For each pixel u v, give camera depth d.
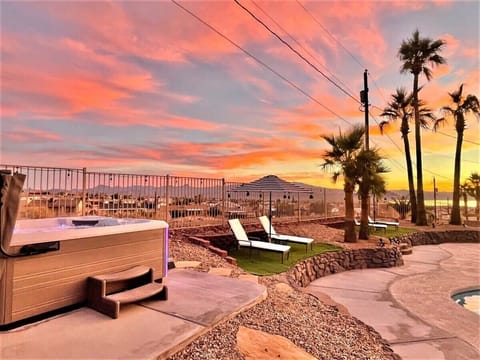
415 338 4.20
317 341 3.33
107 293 3.60
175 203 7.95
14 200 2.67
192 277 4.84
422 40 15.05
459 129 16.28
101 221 5.24
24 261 2.94
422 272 8.38
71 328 2.89
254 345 2.92
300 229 11.34
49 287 3.13
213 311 3.39
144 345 2.57
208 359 2.56
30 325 2.93
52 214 5.99
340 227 13.55
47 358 2.33
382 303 5.72
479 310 5.61
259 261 6.90
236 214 9.48
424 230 13.93
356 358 3.18
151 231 4.30
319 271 7.72
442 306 5.58
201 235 7.78
